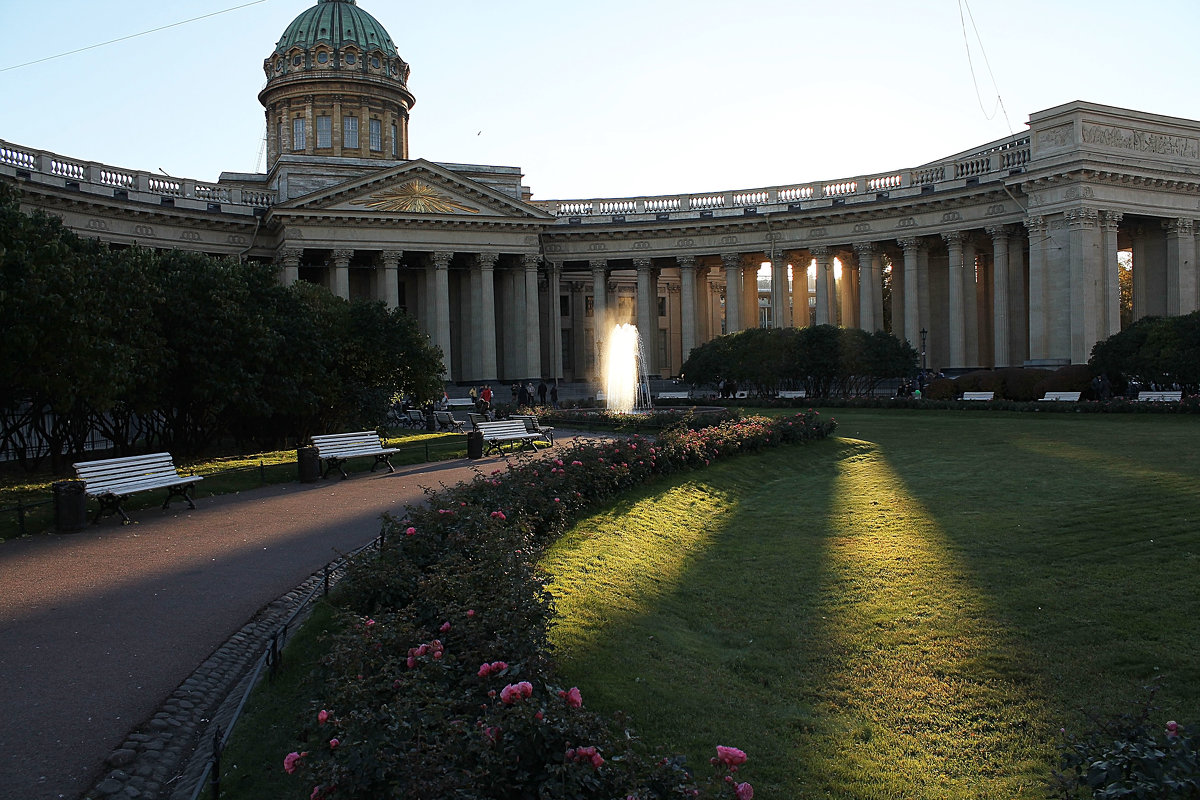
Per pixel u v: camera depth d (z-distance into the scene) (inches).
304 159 2509.8
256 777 306.5
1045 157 2204.7
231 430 1385.3
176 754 328.2
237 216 2439.7
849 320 2861.7
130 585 531.5
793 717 380.8
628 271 3334.2
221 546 637.3
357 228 2502.5
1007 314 2370.8
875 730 371.6
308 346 1217.4
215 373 1106.1
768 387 2182.6
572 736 263.1
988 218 2370.8
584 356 3299.7
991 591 531.2
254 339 1123.9
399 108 3107.8
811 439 1217.4
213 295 1121.4
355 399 1332.4
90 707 357.4
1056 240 2196.1
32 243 890.1
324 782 247.1
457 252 2615.7
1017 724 372.8
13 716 348.2
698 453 942.4
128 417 1224.8
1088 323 2121.1
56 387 893.2
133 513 773.3
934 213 2475.4
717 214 2787.9
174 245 2369.6
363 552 488.7
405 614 377.1
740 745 349.7
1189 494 738.2
